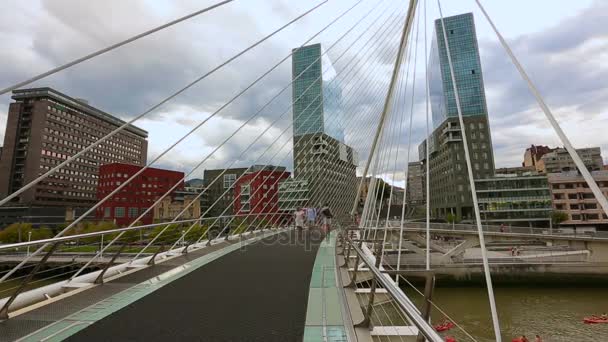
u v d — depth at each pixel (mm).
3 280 4297
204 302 5109
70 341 3641
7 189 87062
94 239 24969
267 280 6617
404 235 37031
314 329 4023
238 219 19469
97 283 6293
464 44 76938
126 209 65812
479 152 71000
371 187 13797
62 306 4883
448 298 27438
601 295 28000
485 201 65438
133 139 121938
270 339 3727
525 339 18578
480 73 74688
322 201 26594
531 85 4379
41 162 88688
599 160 79500
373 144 19516
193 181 119625
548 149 94625
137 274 7176
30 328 4020
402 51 14281
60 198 92812
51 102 92125
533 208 62312
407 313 2451
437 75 81125
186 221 10516
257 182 42094
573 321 21766
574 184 62719
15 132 89500
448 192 73000
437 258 34531
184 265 8234
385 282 3248
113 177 65875
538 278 32469
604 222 59750
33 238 44875
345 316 4473
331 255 9969
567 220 61781
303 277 6887
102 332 3898
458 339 19109
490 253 40094
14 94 91375
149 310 4734
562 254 34719
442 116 76562
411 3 13320
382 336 3904
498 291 29625
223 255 9930
